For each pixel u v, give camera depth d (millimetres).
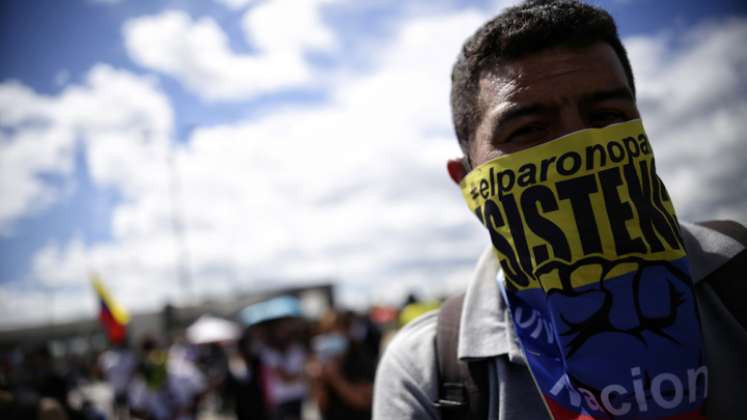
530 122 1059
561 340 1007
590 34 1057
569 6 1086
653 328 967
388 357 1282
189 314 25938
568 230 1036
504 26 1090
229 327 13508
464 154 1244
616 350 968
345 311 6766
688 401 935
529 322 1083
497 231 1114
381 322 12445
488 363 1122
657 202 1044
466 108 1184
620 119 1076
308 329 8641
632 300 988
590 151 1029
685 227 1152
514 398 1065
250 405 6086
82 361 23016
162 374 6398
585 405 979
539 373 1037
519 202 1074
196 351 12945
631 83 1190
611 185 1026
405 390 1192
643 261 1004
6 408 2479
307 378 7758
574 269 1024
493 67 1104
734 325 1006
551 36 1048
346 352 4637
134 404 6398
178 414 6379
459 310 1238
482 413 1092
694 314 976
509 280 1108
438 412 1143
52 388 6414
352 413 4488
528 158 1062
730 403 961
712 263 1065
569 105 1043
